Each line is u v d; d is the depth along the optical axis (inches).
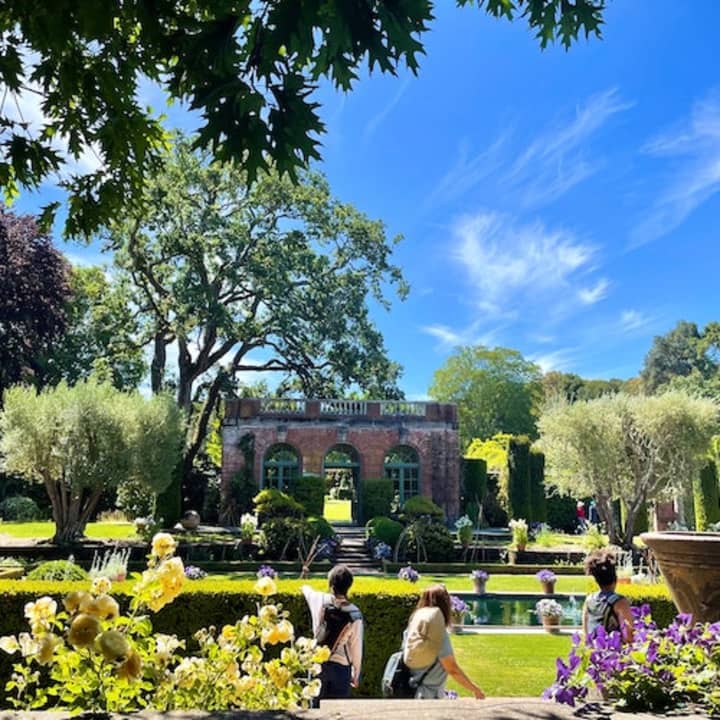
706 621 144.9
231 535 965.8
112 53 138.5
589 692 92.0
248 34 116.0
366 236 1291.8
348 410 1211.9
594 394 2544.3
